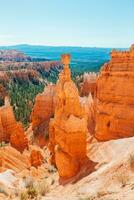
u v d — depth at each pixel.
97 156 21.23
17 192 17.91
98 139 34.81
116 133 32.97
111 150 20.86
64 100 22.39
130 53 33.28
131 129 31.56
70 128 20.98
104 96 35.16
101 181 14.81
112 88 34.34
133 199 10.66
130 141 20.17
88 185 14.96
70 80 22.69
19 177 24.86
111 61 35.22
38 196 16.52
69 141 20.94
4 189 18.69
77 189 15.63
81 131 21.22
